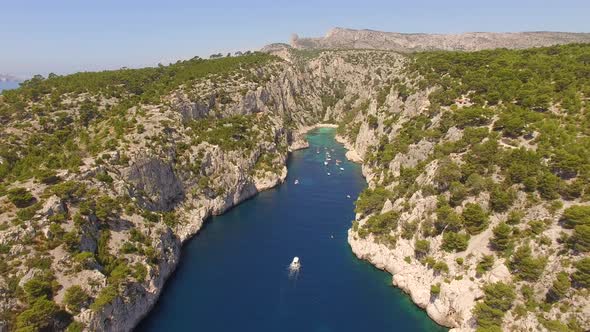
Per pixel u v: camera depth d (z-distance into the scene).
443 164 88.75
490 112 103.81
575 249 62.84
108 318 65.94
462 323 69.94
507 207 76.00
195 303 81.56
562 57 136.88
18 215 68.06
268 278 90.62
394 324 75.25
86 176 85.50
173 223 105.81
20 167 93.44
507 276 68.44
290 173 172.75
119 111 130.62
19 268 62.03
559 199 71.50
